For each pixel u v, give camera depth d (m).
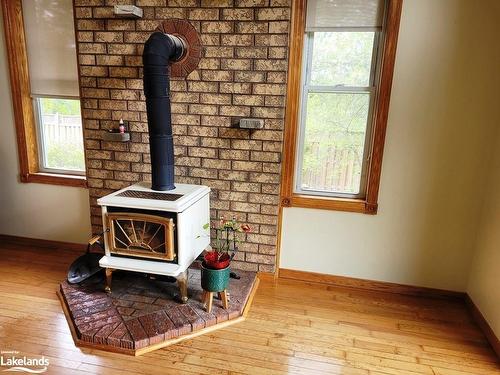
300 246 2.71
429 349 2.02
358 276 2.68
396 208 2.50
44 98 2.91
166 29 2.44
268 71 2.38
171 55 2.32
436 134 2.34
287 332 2.13
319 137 2.59
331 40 2.41
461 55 2.20
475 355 1.99
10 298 2.38
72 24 2.67
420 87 2.29
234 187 2.62
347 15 2.32
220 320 2.17
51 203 3.05
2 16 2.70
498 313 2.03
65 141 2.98
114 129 2.67
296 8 2.31
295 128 2.50
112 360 1.87
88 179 2.82
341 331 2.16
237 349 1.97
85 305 2.25
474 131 2.29
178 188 2.42
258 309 2.36
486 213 2.30
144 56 2.15
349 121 2.52
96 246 3.03
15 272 2.72
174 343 2.00
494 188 2.22
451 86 2.26
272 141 2.49
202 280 2.18
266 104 2.44
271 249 2.68
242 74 2.42
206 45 2.41
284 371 1.82
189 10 2.38
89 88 2.63
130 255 2.26
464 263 2.49
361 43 2.38
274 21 2.30
